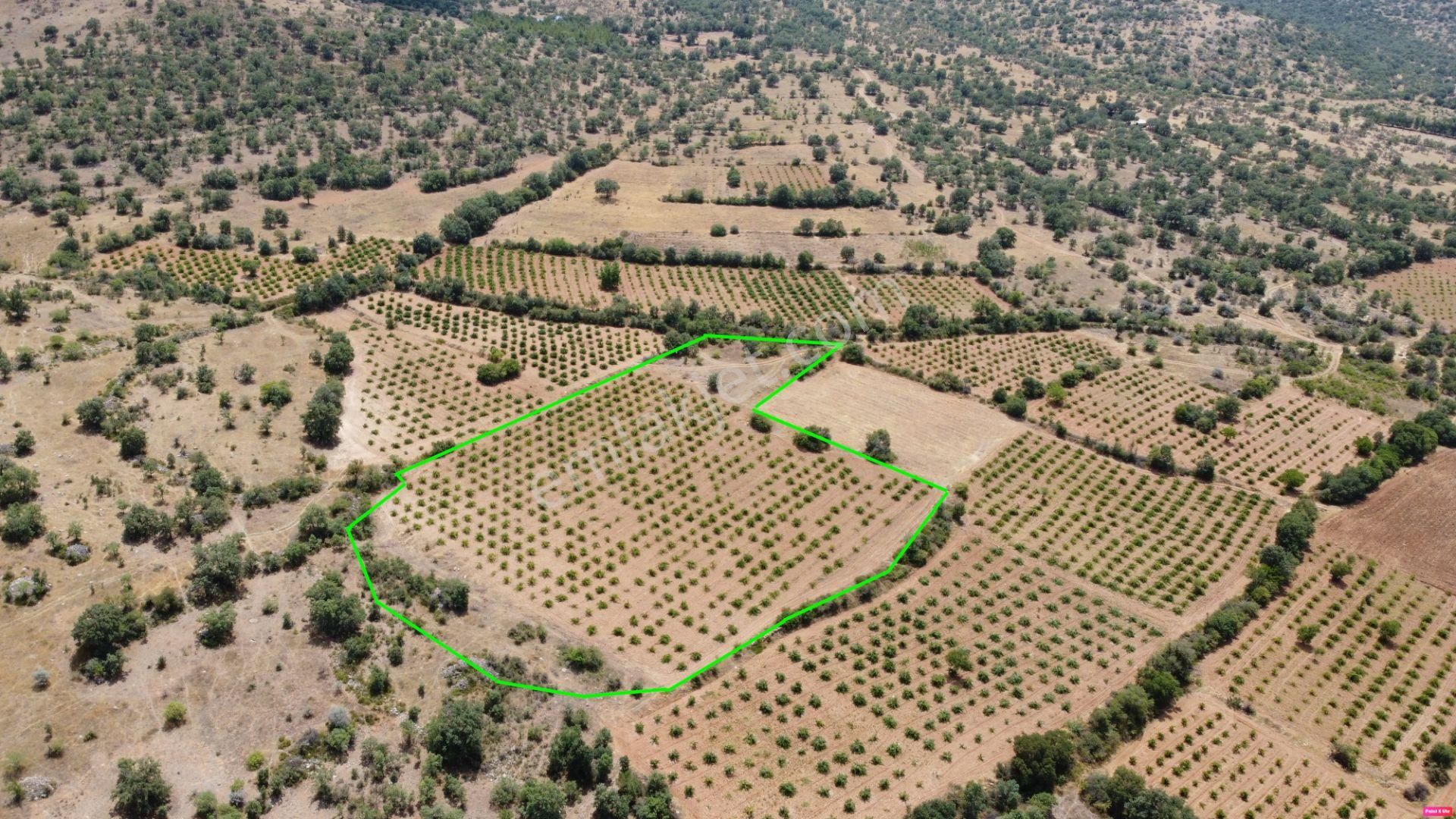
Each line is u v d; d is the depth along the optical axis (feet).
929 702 370.53
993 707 370.53
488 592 399.03
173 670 335.47
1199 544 476.95
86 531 384.88
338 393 506.48
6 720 306.96
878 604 420.36
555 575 413.59
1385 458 537.24
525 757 326.44
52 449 426.10
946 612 419.54
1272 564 450.71
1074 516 489.26
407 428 499.10
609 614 395.96
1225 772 351.87
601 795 305.32
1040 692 379.96
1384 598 448.65
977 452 531.09
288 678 339.57
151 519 385.70
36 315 540.93
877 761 341.21
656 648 381.60
